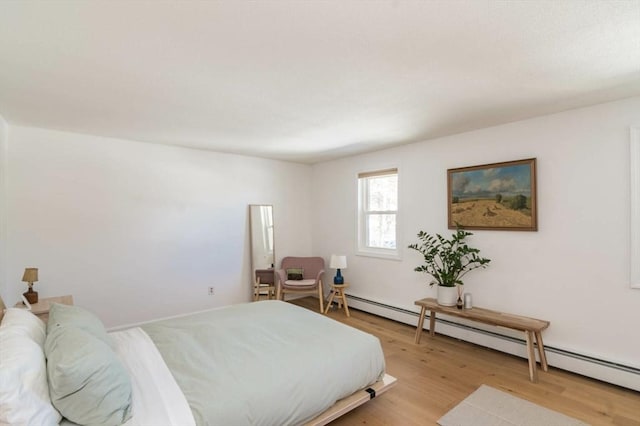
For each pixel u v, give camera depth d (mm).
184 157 4250
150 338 2188
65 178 3438
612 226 2564
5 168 3094
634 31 1568
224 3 1346
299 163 5453
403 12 1419
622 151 2516
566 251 2795
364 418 2143
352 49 1747
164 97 2438
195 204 4344
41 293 3307
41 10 1371
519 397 2385
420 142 3912
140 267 3902
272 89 2297
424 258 3867
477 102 2572
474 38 1639
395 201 4387
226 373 1737
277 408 1634
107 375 1376
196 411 1442
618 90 2338
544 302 2914
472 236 3422
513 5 1369
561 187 2820
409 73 2047
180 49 1736
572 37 1629
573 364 2732
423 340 3525
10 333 1491
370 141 3887
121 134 3553
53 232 3371
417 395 2418
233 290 4691
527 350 2896
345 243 4969
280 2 1341
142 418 1387
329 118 2979
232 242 4684
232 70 1993
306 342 2164
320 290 4605
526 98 2490
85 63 1887
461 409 2238
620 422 2082
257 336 2254
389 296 4297
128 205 3824
